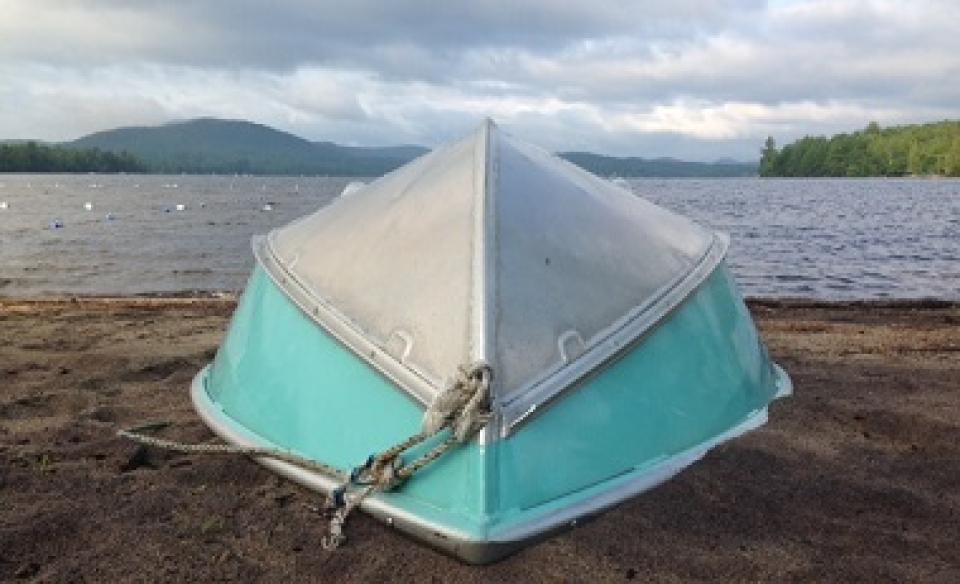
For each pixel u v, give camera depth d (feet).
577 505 9.93
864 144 505.25
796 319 31.83
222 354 14.83
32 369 19.60
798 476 12.25
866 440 13.97
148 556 10.08
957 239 82.84
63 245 77.36
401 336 11.01
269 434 12.17
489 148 13.58
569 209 12.99
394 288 11.73
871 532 10.83
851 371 19.34
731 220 116.37
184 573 9.73
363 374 11.18
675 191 290.56
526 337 10.54
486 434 9.62
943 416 15.29
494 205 12.10
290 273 13.57
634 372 11.47
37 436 14.30
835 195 232.73
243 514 11.10
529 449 9.91
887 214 132.16
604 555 10.02
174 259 66.18
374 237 12.98
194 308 33.35
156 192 265.95
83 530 10.71
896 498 11.78
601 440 10.61
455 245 11.62
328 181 595.88
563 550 10.10
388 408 10.69
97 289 49.73
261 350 13.15
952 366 20.20
